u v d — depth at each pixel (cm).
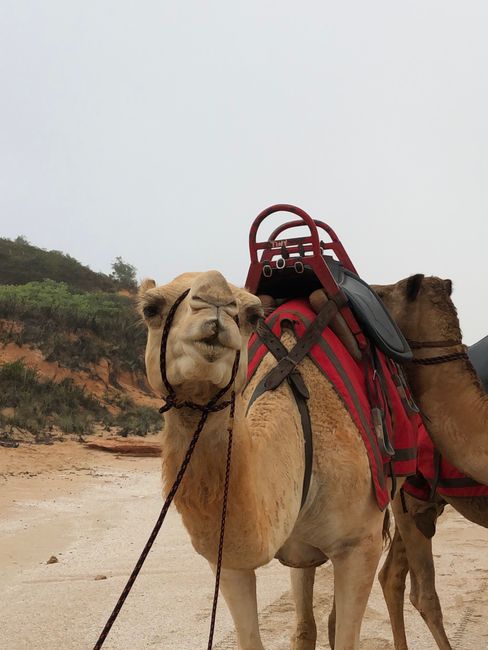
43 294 3684
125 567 831
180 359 279
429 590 581
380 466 430
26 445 1777
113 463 1705
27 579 770
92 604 677
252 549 317
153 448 1873
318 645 607
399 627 592
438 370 542
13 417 2041
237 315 285
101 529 1048
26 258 5016
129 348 3206
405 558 601
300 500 382
